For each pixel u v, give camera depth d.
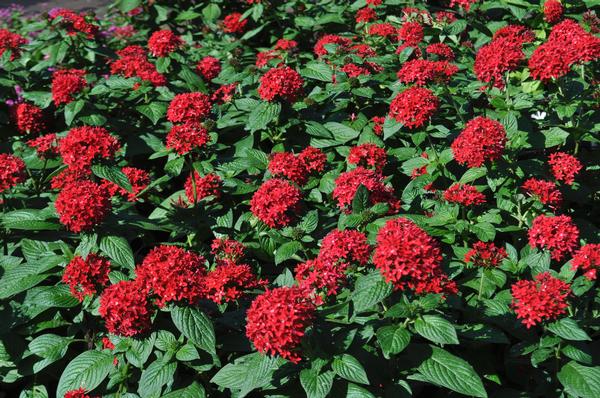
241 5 2.71
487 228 1.43
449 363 1.20
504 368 1.35
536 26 2.16
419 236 1.18
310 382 1.16
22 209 1.52
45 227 1.37
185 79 1.95
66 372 1.31
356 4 2.24
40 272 1.37
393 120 1.63
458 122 1.70
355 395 1.20
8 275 1.38
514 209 1.53
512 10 2.12
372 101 1.83
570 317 1.26
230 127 1.81
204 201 1.54
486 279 1.36
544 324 1.23
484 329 1.26
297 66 1.95
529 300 1.20
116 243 1.35
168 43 1.91
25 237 1.49
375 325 1.25
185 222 1.50
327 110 1.82
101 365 1.31
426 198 1.56
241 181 1.62
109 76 2.14
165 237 1.69
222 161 1.69
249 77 1.86
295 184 1.51
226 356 1.35
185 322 1.23
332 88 1.79
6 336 1.39
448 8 2.50
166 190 1.84
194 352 1.25
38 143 1.73
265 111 1.68
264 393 1.28
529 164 1.51
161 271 1.23
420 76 1.67
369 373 1.24
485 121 1.46
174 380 1.29
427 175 1.56
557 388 1.28
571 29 1.72
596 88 1.67
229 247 1.41
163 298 1.23
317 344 1.19
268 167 1.59
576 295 1.25
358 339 1.24
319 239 1.49
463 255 1.39
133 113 1.99
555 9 2.07
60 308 1.43
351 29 2.38
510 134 1.57
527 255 1.41
